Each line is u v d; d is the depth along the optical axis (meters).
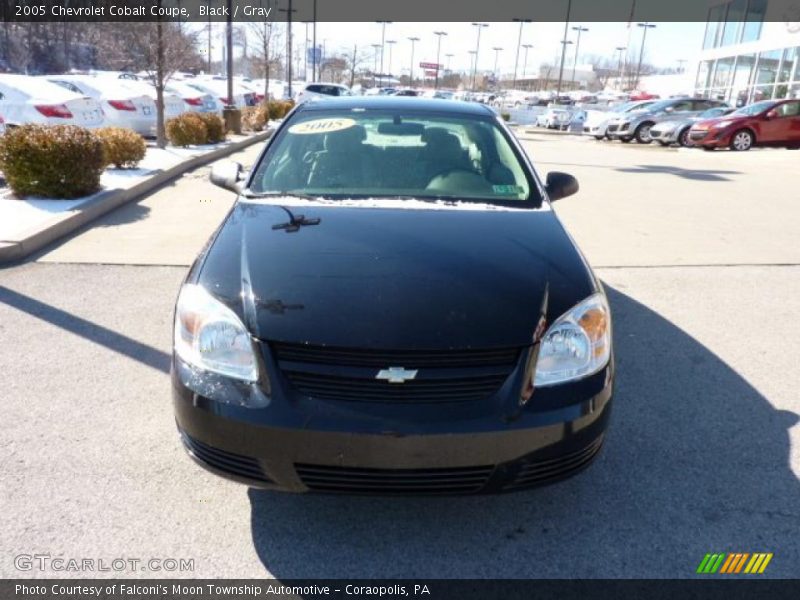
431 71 97.44
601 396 2.50
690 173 13.49
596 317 2.62
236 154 14.35
